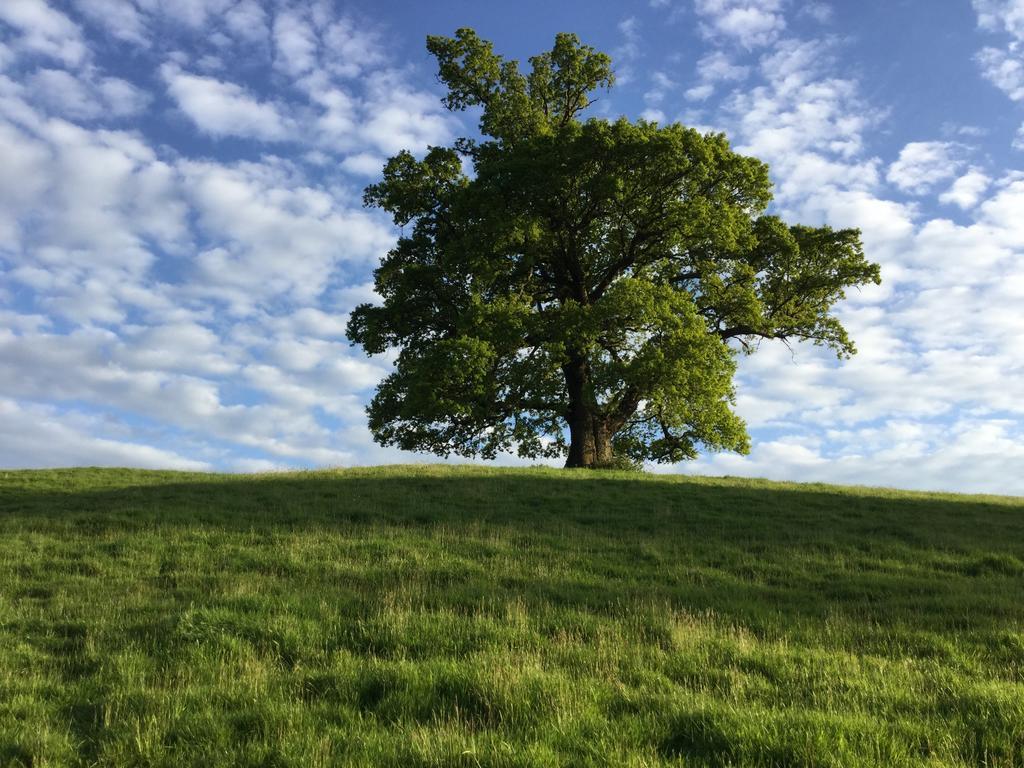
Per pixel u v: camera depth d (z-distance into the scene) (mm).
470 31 32062
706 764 5758
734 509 20547
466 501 20641
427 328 31641
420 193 32125
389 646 8836
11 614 10734
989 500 24828
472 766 5613
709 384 27953
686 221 28891
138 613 10672
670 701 6984
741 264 31906
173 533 16594
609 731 6238
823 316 34531
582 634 9578
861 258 32750
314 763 5637
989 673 8477
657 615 10438
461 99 32781
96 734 6531
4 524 17391
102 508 19562
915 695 7395
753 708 6738
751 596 12445
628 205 29688
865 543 16922
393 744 5996
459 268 29719
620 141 27891
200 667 8133
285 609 10172
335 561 14188
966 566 15258
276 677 7797
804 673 8039
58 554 14930
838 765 5590
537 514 19375
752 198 31750
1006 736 6223
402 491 21703
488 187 28594
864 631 10117
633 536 17219
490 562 14336
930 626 10516
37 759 5996
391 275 32062
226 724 6543
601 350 31188
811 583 13750
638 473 27156
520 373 27859
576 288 31938
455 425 31000
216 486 22969
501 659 7898
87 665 8570
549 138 28656
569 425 31234
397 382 30188
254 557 14367
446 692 7219
